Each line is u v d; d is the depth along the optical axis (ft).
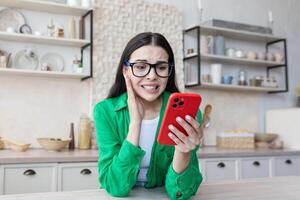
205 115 3.33
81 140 9.50
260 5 13.00
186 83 11.28
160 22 10.96
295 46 13.60
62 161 7.63
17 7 9.32
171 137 3.04
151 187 3.89
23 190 7.29
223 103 12.03
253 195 3.33
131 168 3.32
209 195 3.34
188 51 11.18
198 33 10.86
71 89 9.93
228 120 12.07
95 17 10.06
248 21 12.67
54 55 9.75
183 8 11.47
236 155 9.64
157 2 11.07
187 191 3.23
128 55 3.67
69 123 9.84
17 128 9.28
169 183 3.27
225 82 11.46
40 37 8.97
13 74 9.28
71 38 9.56
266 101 12.90
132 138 3.39
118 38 10.34
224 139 11.10
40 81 9.60
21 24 9.34
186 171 3.22
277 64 12.46
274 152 10.27
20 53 9.32
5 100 9.20
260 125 12.70
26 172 7.30
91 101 9.93
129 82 3.59
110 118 3.91
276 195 3.33
